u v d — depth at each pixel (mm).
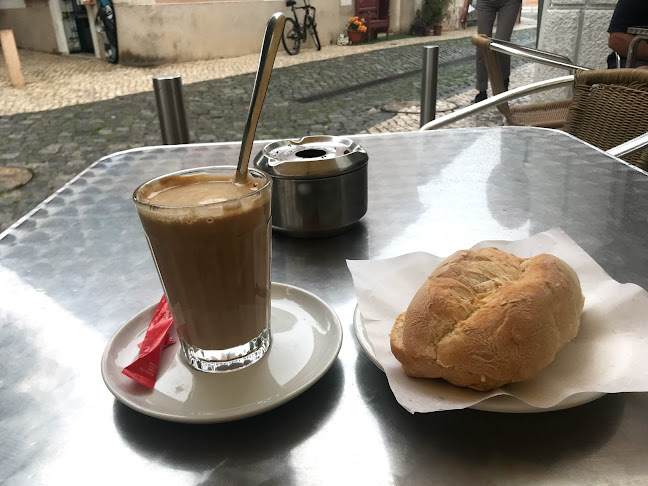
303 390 505
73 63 8320
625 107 1559
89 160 3902
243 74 7051
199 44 8359
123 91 6125
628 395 500
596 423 469
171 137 1838
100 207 1031
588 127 1668
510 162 1192
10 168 3771
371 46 9578
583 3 3277
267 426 487
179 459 455
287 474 436
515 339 473
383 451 454
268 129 4547
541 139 1340
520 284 514
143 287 760
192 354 568
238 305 546
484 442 457
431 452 450
